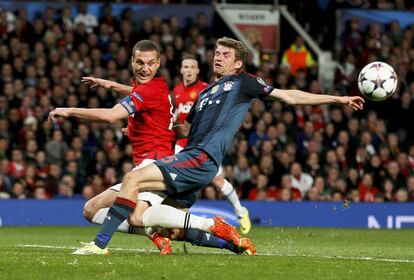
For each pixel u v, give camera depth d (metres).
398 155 33.88
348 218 30.66
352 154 32.97
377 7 40.97
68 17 35.69
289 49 38.66
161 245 15.20
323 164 32.38
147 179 14.50
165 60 34.88
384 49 38.44
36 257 13.77
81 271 12.21
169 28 36.28
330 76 39.19
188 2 40.16
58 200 29.33
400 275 12.63
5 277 11.69
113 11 37.06
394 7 41.09
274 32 40.25
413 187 32.41
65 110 14.11
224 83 15.08
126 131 16.17
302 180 31.45
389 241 23.19
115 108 14.65
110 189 15.92
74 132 31.23
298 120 33.75
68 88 32.94
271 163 31.52
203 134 14.87
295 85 36.28
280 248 19.23
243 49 15.40
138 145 15.59
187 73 21.95
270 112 33.62
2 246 18.09
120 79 33.88
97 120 14.38
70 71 33.56
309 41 39.34
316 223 30.56
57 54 33.84
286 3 41.81
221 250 17.67
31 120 31.53
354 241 23.03
